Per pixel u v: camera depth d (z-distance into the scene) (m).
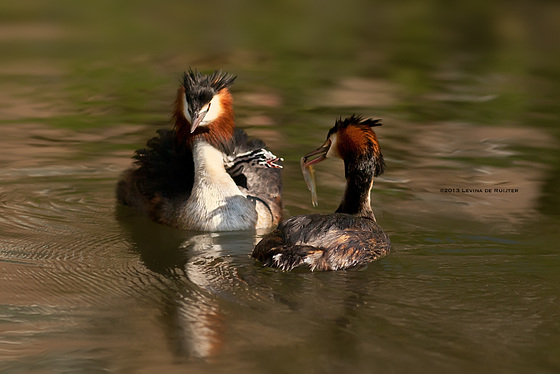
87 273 10.41
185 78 13.09
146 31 31.14
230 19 35.25
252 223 12.68
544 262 10.66
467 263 10.59
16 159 15.52
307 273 10.19
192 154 13.52
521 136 17.22
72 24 32.50
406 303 9.24
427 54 26.70
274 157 12.91
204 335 8.48
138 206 13.44
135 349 8.22
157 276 10.27
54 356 8.05
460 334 8.45
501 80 22.73
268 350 8.16
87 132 17.38
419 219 12.53
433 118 18.66
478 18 35.72
